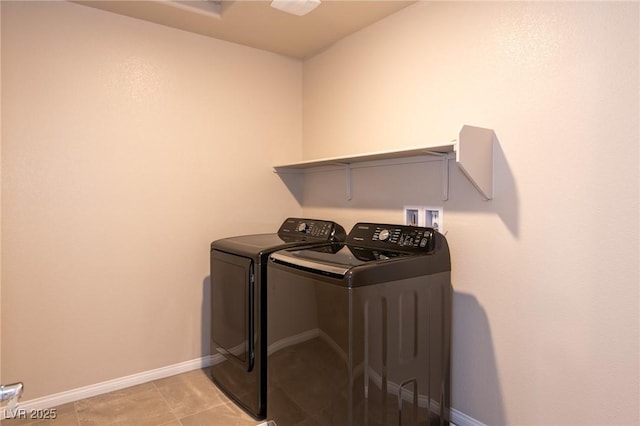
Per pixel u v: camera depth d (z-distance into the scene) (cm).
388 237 194
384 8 214
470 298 183
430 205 201
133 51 227
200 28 241
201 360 256
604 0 138
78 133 212
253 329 194
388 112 225
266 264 192
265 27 240
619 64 135
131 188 229
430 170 201
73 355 213
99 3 210
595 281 142
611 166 138
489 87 174
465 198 185
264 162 281
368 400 145
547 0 154
